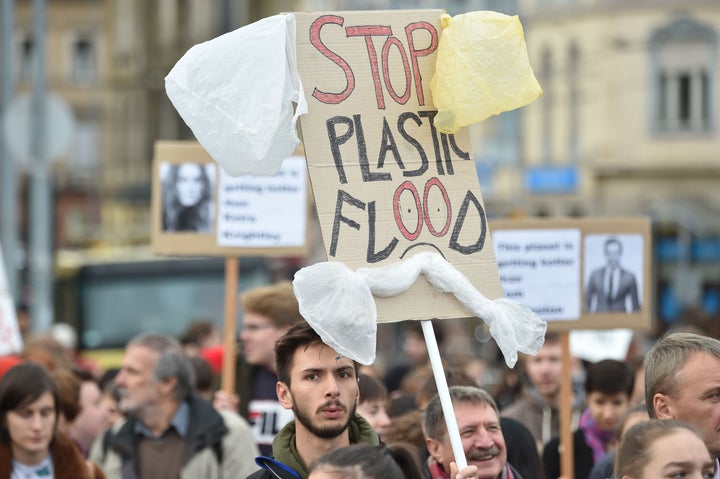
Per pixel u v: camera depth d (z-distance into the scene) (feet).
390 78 38.65
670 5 302.86
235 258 63.46
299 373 37.68
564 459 55.77
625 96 305.12
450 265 37.68
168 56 362.53
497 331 37.52
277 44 37.04
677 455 33.99
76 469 51.01
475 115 38.17
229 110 36.86
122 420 56.90
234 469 53.47
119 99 379.14
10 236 136.15
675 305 294.25
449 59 38.17
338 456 32.60
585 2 306.76
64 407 56.70
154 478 53.72
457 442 36.37
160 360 53.98
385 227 37.83
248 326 61.82
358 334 36.19
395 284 36.96
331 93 38.14
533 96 38.40
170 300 157.28
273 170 37.04
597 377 57.67
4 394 49.42
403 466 39.04
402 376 92.27
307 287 36.17
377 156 38.14
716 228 296.30
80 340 156.76
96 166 407.23
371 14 38.73
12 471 49.85
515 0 315.78
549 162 311.47
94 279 157.79
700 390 37.88
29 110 115.14
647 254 58.90
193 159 63.67
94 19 410.31
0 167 141.49
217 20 346.54
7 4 136.87
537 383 65.57
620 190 305.94
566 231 58.59
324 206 37.63
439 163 38.60
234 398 60.70
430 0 305.32
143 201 352.69
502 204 312.50
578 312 58.44
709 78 303.07
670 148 304.30
